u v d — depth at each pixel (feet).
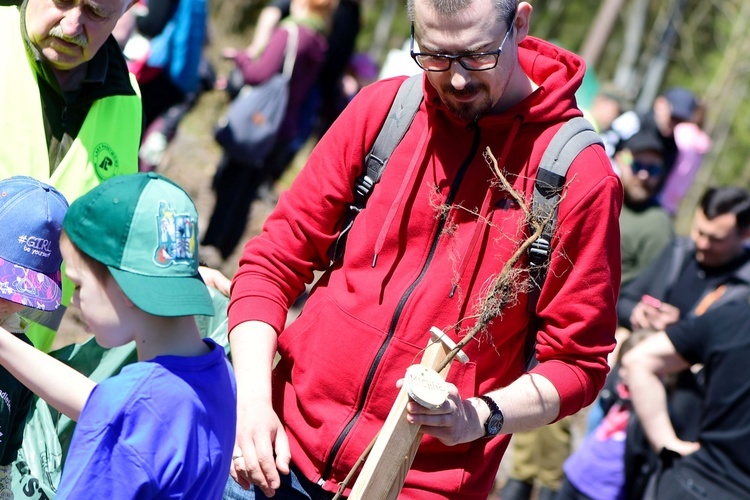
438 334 10.60
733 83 91.61
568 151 11.09
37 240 11.32
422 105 11.75
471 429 10.64
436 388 10.23
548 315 11.18
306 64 29.81
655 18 107.86
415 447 10.70
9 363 9.82
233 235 30.32
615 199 11.09
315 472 11.60
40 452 12.42
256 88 29.25
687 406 17.95
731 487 16.08
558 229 11.01
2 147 12.86
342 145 11.98
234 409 9.90
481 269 11.19
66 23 12.75
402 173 11.62
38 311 11.40
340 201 12.02
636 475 19.67
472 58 10.64
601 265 11.00
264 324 11.91
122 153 14.12
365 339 11.39
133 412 8.95
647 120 28.37
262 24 31.78
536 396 11.00
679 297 21.42
